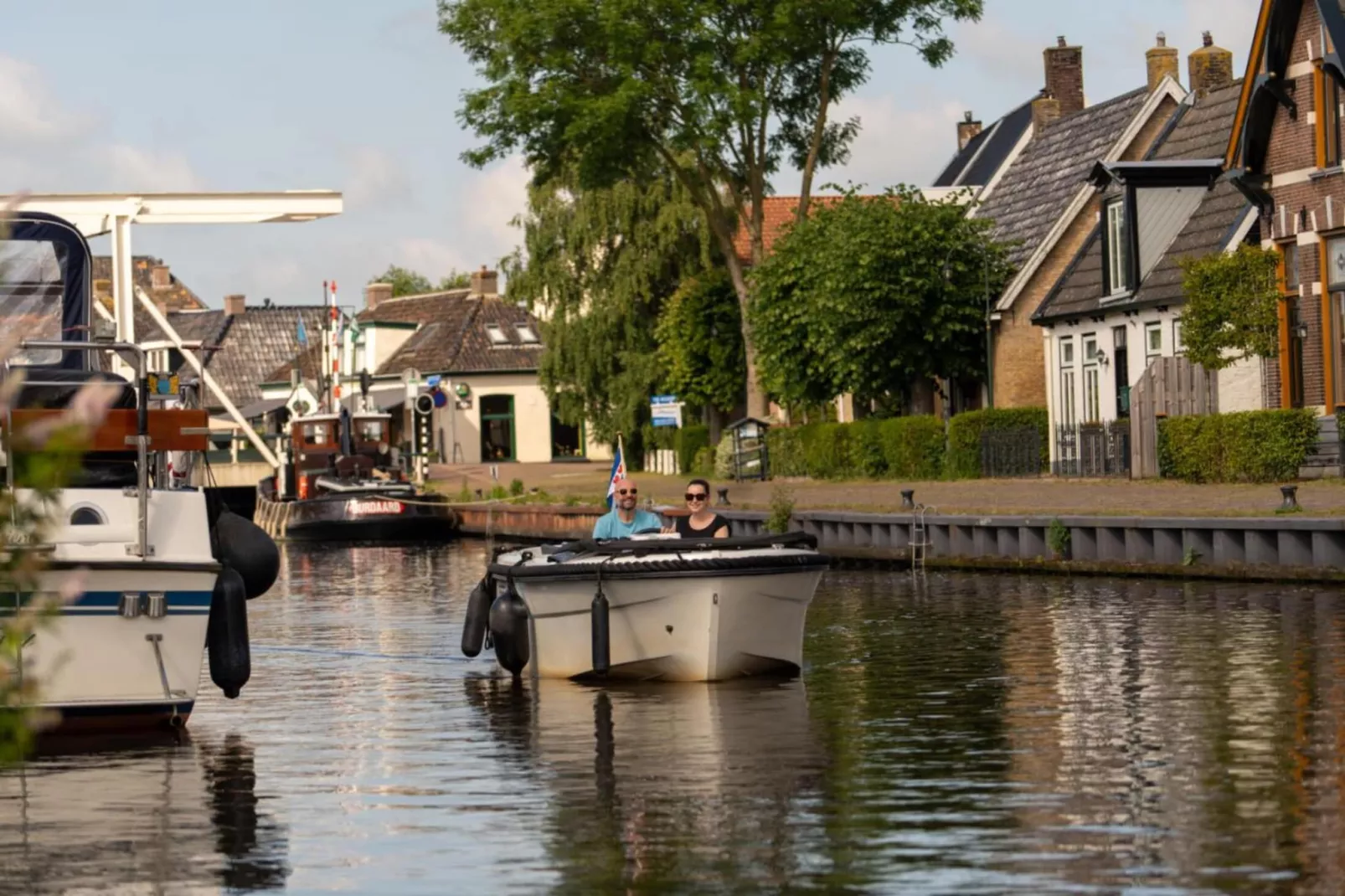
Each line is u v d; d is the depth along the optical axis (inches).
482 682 854.5
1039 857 458.6
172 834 515.8
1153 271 1811.0
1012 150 2536.9
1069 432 1772.9
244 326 4530.0
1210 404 1585.9
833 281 2000.5
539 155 2357.3
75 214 829.8
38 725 358.3
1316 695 700.0
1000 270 2048.5
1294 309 1533.0
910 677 808.9
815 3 2220.7
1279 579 1146.0
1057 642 908.6
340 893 446.3
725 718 709.3
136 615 661.9
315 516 2347.4
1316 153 1494.8
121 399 741.3
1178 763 574.6
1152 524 1235.2
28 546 343.0
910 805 525.3
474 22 2269.9
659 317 2783.0
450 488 2691.9
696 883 442.9
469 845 492.4
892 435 1999.3
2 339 353.1
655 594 813.2
